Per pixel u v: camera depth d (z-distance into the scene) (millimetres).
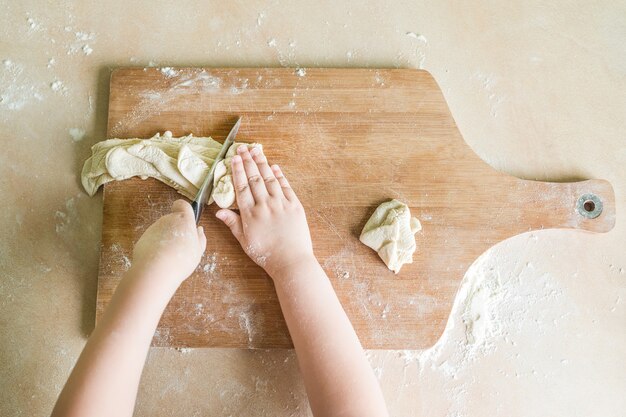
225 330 1081
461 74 1245
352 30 1248
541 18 1265
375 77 1157
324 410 899
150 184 1114
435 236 1123
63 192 1148
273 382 1115
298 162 1136
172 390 1102
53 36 1210
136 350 841
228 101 1145
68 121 1176
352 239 1118
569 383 1146
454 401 1127
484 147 1221
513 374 1145
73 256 1131
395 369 1134
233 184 1082
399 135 1146
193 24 1232
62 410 776
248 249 1048
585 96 1248
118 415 793
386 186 1135
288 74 1154
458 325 1156
